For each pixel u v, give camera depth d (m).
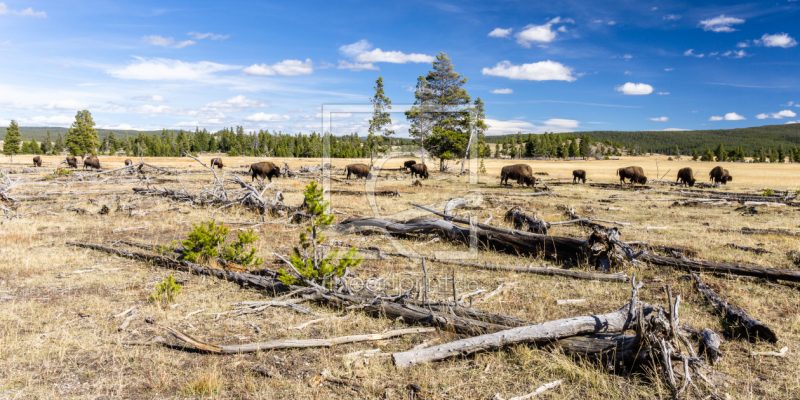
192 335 4.71
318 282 5.96
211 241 7.50
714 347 3.95
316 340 4.38
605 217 13.68
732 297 5.88
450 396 3.49
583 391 3.57
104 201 15.52
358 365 3.95
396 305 5.19
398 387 3.63
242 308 5.45
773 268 6.67
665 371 3.57
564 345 4.10
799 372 3.85
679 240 9.74
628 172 30.67
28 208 14.07
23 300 5.77
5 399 3.37
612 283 6.75
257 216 13.32
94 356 4.18
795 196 19.72
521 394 3.51
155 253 8.24
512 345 4.17
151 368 3.95
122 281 6.73
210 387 3.52
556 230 11.12
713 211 15.31
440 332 4.75
